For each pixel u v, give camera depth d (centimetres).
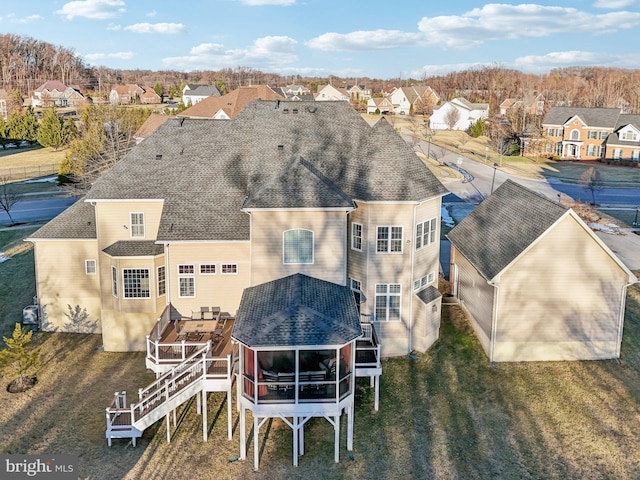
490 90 15825
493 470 1841
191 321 2445
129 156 2848
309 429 2112
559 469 1836
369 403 2245
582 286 2472
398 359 2598
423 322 2605
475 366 2502
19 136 9688
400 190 2508
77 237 2825
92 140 5853
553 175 7012
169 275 2517
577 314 2500
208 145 2900
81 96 14600
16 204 5744
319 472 1858
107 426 1967
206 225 2522
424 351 2633
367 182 2558
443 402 2236
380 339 2616
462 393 2295
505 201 3061
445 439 2008
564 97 14600
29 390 2341
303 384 1872
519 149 8675
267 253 2439
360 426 2102
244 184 2711
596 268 2455
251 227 2406
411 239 2533
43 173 7425
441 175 6775
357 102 14788
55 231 2845
